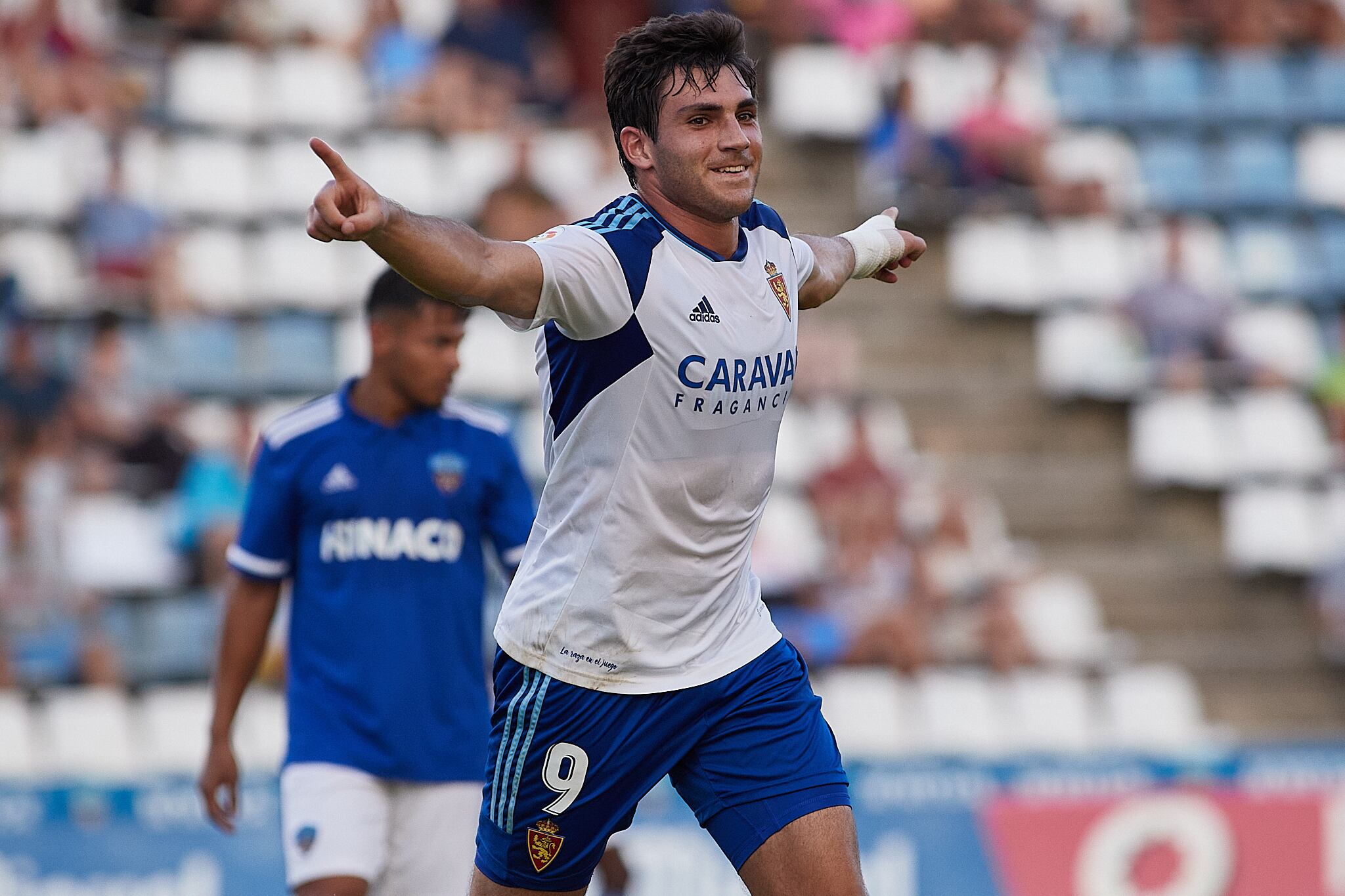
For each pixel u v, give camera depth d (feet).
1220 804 85.46
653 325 35.73
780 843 37.76
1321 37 167.73
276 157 141.79
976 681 108.58
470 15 151.64
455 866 52.75
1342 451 133.39
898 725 105.60
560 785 39.14
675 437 36.63
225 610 54.03
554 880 40.14
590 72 158.71
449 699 52.80
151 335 125.59
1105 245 145.07
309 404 54.60
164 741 97.19
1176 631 127.95
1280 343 142.31
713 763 38.75
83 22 151.43
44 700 97.55
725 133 36.17
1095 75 160.76
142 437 112.68
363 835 51.19
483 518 54.34
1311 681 123.85
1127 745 109.60
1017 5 164.96
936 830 83.56
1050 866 83.92
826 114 154.40
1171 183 153.99
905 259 45.19
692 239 36.81
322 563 52.90
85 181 134.62
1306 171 156.35
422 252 31.55
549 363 37.24
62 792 76.54
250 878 77.41
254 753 96.73
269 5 155.33
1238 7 166.20
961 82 155.74
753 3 160.04
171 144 140.26
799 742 38.63
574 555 37.88
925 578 112.37
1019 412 137.49
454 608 53.16
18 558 104.17
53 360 122.01
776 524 117.08
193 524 108.68
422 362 52.39
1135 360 136.98
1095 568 128.06
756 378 37.01
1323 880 85.35
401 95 147.84
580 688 38.55
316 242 136.15
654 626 38.14
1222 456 132.77
